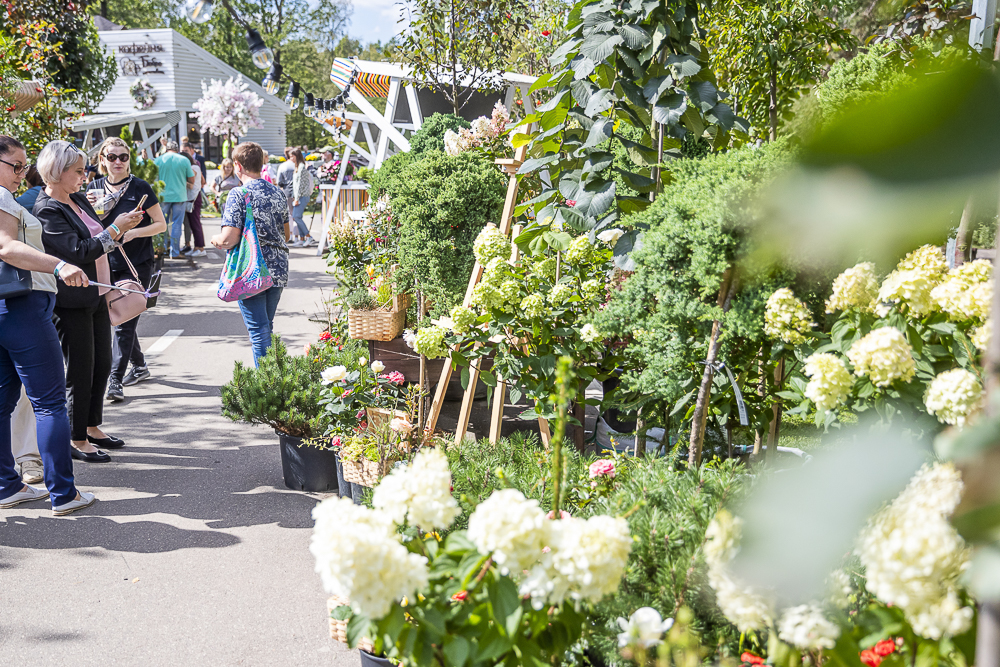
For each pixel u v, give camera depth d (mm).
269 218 5090
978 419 487
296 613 3248
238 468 4805
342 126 13094
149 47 27297
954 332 2131
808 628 1381
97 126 21781
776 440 3201
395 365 4984
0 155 3748
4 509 4168
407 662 1643
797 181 275
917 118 259
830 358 2111
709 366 2574
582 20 3246
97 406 5027
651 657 1898
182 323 8734
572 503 2664
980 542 436
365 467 3652
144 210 5629
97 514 4145
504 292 3338
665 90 3072
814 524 480
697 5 3240
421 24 9086
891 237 265
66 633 3100
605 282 3490
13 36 8656
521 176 3947
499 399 3809
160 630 3123
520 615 1511
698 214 2355
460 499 2598
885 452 488
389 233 5668
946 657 1369
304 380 4453
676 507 2301
